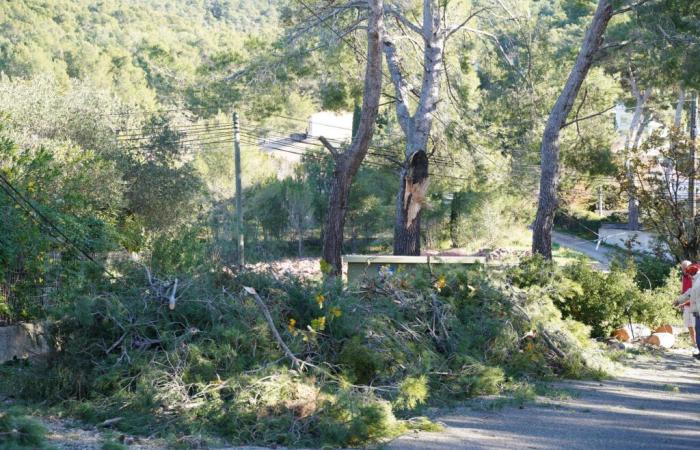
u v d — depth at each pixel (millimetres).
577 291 16359
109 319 9945
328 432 8391
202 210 31500
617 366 14023
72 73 63812
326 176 49344
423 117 25203
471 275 13602
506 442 8578
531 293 14078
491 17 27922
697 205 27016
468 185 41375
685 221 25734
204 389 8969
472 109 32031
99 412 8906
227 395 9094
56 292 11906
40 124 25891
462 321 12758
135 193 29953
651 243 27875
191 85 30141
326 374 9711
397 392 9742
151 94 62406
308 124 46719
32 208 12547
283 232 44125
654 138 26422
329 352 10523
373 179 48062
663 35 22000
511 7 27531
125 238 16047
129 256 14047
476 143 30859
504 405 10602
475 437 8781
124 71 63781
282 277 11719
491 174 33938
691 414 10406
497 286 13727
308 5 25797
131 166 30062
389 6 26094
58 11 81625
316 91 28906
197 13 98312
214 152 44625
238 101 28766
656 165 26531
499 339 12539
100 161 19719
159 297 10312
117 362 9500
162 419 8711
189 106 31391
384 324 11273
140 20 89062
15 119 24672
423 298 12648
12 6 72000
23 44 59438
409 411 9828
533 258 16516
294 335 10297
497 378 11102
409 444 8414
